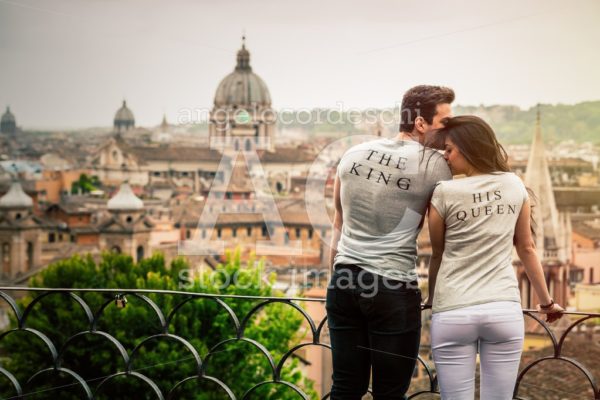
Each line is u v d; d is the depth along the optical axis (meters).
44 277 35.09
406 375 3.61
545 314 3.79
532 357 25.22
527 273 3.68
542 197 43.16
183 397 22.25
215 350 4.22
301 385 27.38
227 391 4.11
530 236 3.64
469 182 3.53
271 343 25.33
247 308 25.31
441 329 3.54
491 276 3.49
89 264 35.78
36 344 23.66
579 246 44.22
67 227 50.06
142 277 33.56
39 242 50.31
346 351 3.69
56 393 22.81
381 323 3.56
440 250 3.64
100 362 22.45
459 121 3.64
